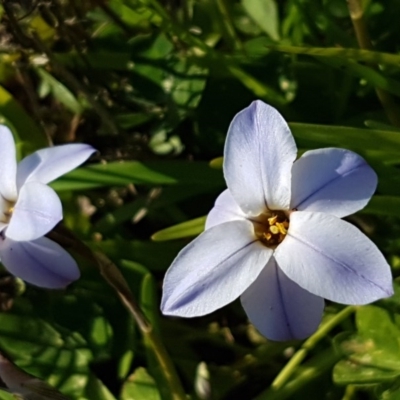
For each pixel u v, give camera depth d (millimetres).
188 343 131
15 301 130
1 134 94
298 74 136
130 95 142
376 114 131
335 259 80
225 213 91
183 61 138
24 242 92
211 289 83
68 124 147
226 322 134
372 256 78
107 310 127
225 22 141
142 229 141
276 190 85
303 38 137
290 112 135
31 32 138
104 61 143
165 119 140
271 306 87
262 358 126
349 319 120
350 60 117
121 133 141
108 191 144
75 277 92
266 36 141
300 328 86
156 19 132
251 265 85
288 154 83
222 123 138
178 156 142
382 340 108
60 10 138
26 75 144
